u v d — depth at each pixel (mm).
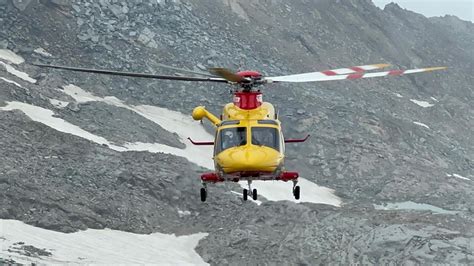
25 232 135000
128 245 143125
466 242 132500
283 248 140375
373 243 135250
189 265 137000
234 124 39844
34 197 147750
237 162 37719
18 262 117688
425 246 130625
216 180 39906
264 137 39281
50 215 144125
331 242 140500
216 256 140750
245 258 138375
